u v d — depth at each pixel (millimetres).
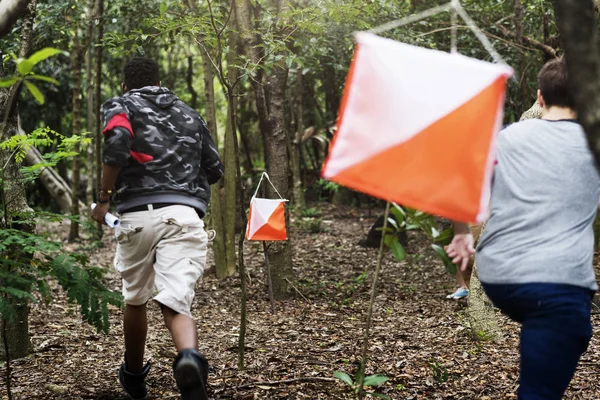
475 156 1989
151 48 11438
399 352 4512
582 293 2281
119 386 3754
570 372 2266
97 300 2922
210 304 6785
